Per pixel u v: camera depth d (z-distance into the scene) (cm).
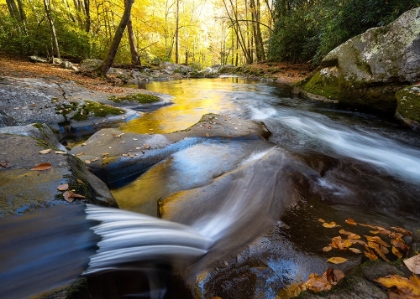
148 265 155
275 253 166
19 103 511
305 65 1606
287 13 1603
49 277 115
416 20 511
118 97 690
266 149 381
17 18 1272
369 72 584
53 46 1341
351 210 223
